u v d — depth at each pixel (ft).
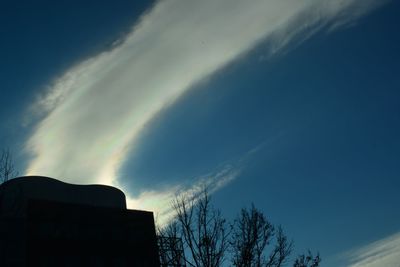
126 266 119.65
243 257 89.97
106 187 138.72
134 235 126.72
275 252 93.35
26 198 121.39
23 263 107.34
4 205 119.24
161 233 94.63
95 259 116.78
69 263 112.68
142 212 132.77
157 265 123.44
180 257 89.76
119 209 129.59
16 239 110.22
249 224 94.48
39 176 127.85
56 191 127.85
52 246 112.78
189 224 93.04
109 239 122.31
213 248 89.61
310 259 96.02
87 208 124.67
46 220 116.26
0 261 105.29
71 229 118.42
